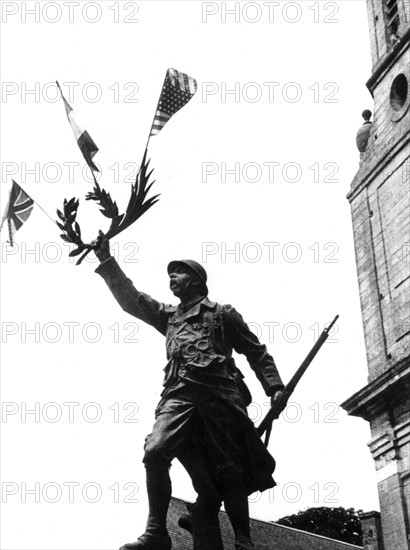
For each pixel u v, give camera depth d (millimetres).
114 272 8805
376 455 31312
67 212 8859
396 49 36375
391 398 30859
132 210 8867
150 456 7992
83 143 9039
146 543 7863
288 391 8438
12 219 10305
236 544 8086
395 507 29812
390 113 36031
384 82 36938
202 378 8211
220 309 8625
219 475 8219
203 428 8281
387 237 34500
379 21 38594
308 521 64250
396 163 34875
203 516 8273
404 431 30156
